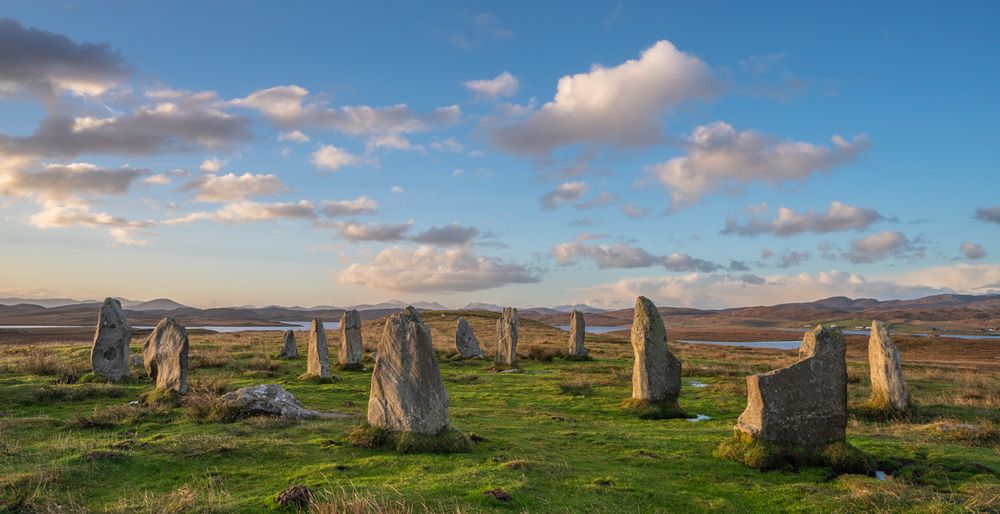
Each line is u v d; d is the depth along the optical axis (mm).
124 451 12031
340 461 12117
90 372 25828
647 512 9867
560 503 9930
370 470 11516
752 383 13445
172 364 19625
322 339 27672
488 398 23250
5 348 38250
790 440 12977
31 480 10070
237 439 13367
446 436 13312
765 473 12336
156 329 20422
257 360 31703
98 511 8797
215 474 11102
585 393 24328
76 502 9406
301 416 16578
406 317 14133
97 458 11422
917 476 11945
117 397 20516
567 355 40656
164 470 11281
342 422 16078
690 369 32125
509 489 10234
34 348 37406
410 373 13578
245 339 54188
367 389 24781
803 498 10703
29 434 14102
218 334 67062
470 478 10875
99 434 14258
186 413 16531
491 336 69125
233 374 27547
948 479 11641
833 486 11445
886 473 12406
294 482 10617
